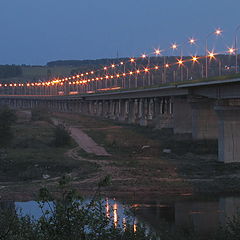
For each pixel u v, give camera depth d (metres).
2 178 100.25
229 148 107.38
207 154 121.44
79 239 17.86
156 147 136.88
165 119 183.00
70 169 106.06
